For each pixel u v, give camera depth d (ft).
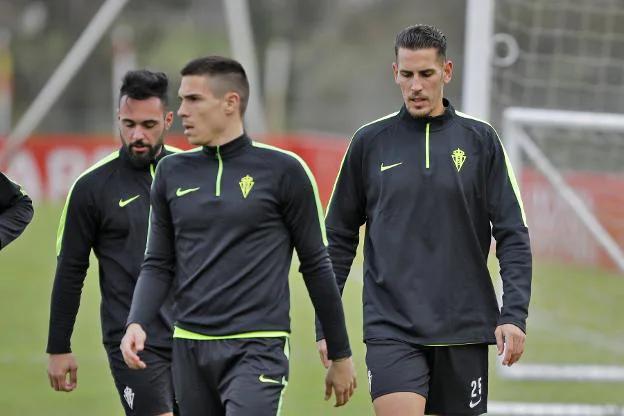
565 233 149.59
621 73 127.44
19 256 198.18
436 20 473.26
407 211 63.00
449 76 64.54
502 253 62.80
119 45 382.63
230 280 56.18
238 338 55.98
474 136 63.57
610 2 116.67
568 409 98.12
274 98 430.20
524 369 105.81
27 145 277.64
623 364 121.08
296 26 484.33
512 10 115.03
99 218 66.28
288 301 57.47
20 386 107.24
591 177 133.80
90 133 373.61
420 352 62.49
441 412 64.03
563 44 129.80
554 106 122.01
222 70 56.90
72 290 66.95
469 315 62.85
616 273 152.56
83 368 115.24
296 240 57.67
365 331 63.46
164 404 66.28
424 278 62.59
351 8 495.00
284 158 57.21
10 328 137.08
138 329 56.59
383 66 479.00
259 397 54.85
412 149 63.46
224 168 57.21
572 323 146.10
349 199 65.57
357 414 97.45
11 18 439.22
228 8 298.76
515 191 63.36
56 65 435.53
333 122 407.44
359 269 177.27
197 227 56.75
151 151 65.87
